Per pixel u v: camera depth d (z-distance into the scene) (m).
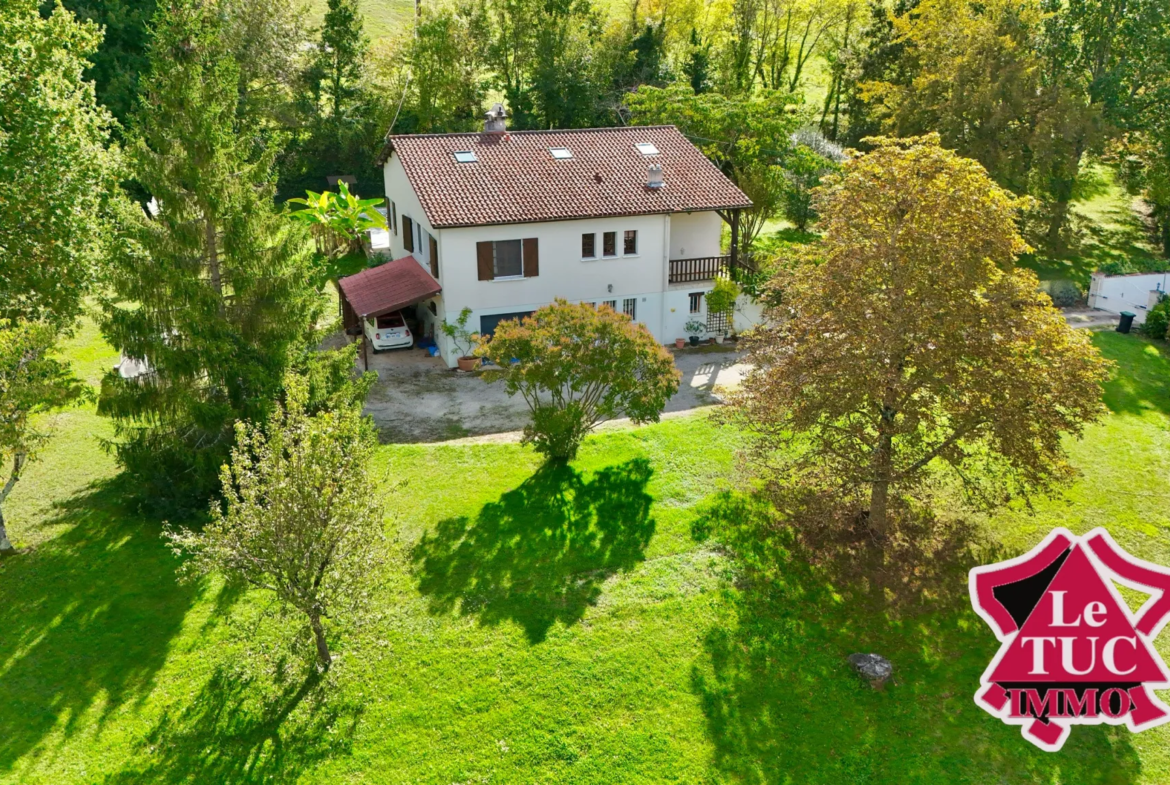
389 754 14.14
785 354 19.02
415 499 21.59
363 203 43.72
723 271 33.38
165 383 20.47
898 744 14.48
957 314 17.27
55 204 22.94
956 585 18.62
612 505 21.52
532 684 15.63
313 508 14.39
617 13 69.88
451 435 25.14
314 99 53.41
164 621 17.05
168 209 19.73
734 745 14.43
